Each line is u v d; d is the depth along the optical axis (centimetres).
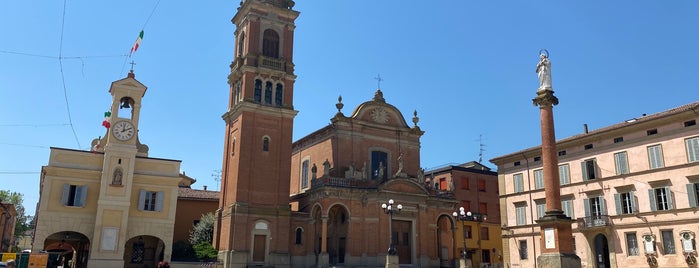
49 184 4075
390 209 4181
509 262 5850
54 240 4381
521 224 5775
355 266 4881
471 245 6719
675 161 4544
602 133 5116
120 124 4347
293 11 5684
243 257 4719
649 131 4800
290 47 5612
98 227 4059
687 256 4309
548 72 3180
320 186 5059
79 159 4212
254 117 5172
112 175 4203
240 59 5478
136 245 4469
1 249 7288
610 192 5009
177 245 4941
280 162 5184
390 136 5856
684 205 4416
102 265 4000
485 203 7150
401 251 5197
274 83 5391
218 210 5206
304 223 5166
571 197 5359
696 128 4444
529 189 5747
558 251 2858
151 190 4362
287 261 4931
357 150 5603
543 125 3108
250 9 5500
